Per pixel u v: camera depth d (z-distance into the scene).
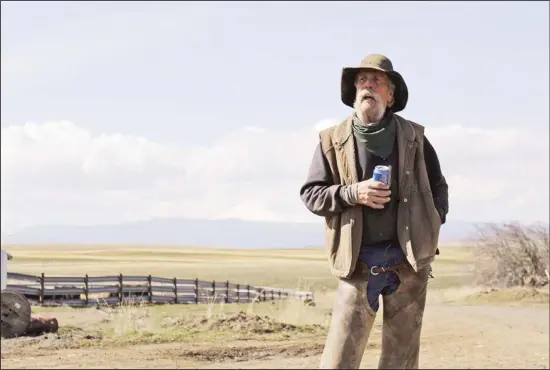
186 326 16.38
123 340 14.64
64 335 15.79
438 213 5.04
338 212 4.89
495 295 29.75
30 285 28.98
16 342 14.84
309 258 143.00
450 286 38.41
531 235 33.56
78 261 115.75
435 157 5.13
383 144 4.93
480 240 34.53
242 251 183.75
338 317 4.87
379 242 4.91
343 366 4.80
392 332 4.95
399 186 4.91
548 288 31.89
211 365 11.06
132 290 31.75
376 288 4.89
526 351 12.57
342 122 5.07
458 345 13.38
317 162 5.07
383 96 4.96
